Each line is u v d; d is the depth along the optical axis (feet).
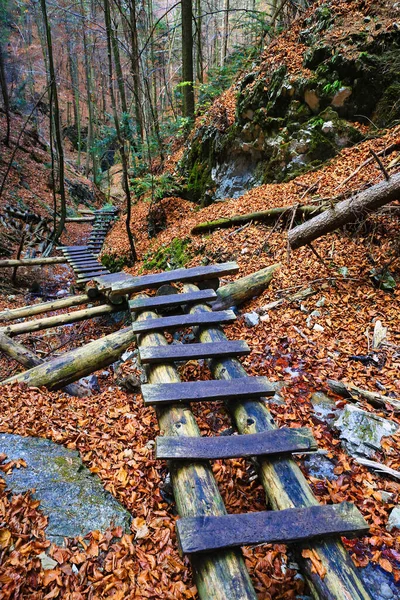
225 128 30.86
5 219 41.73
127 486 8.65
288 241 16.49
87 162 80.84
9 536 6.95
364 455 8.78
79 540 7.18
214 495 7.12
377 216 16.75
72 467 8.96
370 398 10.24
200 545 5.89
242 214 23.20
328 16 25.48
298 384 11.33
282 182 24.63
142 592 6.39
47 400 12.08
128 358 14.69
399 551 6.90
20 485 8.14
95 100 85.51
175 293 15.70
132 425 10.77
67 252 36.37
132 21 30.63
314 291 15.29
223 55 51.24
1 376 19.24
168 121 48.11
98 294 23.02
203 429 10.44
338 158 22.44
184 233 26.61
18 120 69.51
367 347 12.24
